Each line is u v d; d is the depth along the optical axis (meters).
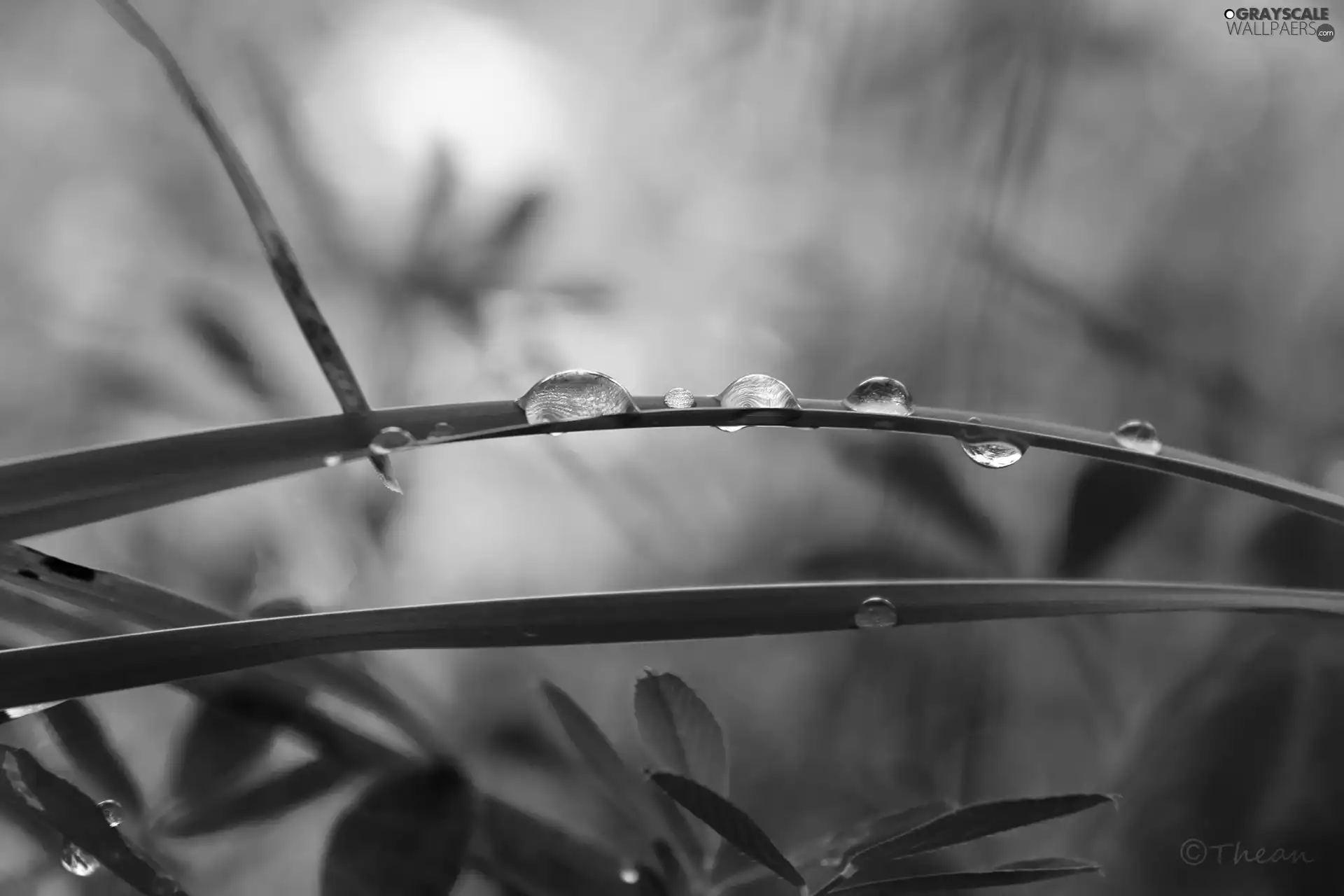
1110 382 0.26
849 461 0.23
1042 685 0.22
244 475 0.19
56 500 0.18
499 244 0.26
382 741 0.19
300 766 0.19
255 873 0.19
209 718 0.19
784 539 0.24
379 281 0.25
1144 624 0.22
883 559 0.22
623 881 0.19
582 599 0.18
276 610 0.19
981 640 0.22
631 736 0.21
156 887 0.18
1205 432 0.24
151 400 0.24
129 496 0.19
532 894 0.19
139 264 0.26
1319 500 0.19
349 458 0.19
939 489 0.22
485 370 0.26
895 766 0.21
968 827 0.18
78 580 0.19
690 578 0.23
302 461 0.19
